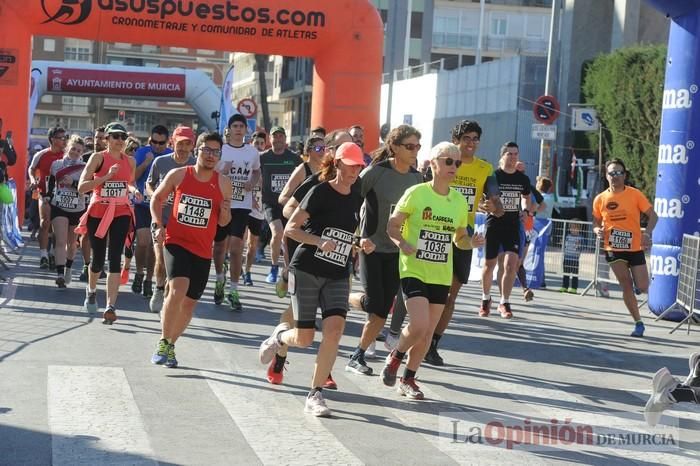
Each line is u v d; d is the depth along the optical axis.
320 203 8.78
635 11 49.28
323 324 8.80
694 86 16.92
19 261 20.80
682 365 12.37
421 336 9.22
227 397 9.20
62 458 7.07
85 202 16.52
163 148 15.81
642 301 20.83
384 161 10.38
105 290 16.44
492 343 13.42
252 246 18.14
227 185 10.45
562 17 50.00
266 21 26.67
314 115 28.00
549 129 28.58
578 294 21.94
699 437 8.54
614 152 40.38
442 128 53.09
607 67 40.66
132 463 7.02
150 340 11.87
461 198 9.46
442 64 55.53
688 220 17.20
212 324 13.40
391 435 8.15
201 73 47.19
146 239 15.40
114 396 9.00
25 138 26.86
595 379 11.15
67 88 45.66
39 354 10.70
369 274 10.33
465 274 11.26
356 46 27.28
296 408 8.93
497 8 85.94
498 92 47.12
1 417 8.12
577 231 22.17
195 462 7.13
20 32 25.92
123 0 25.84
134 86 46.19
